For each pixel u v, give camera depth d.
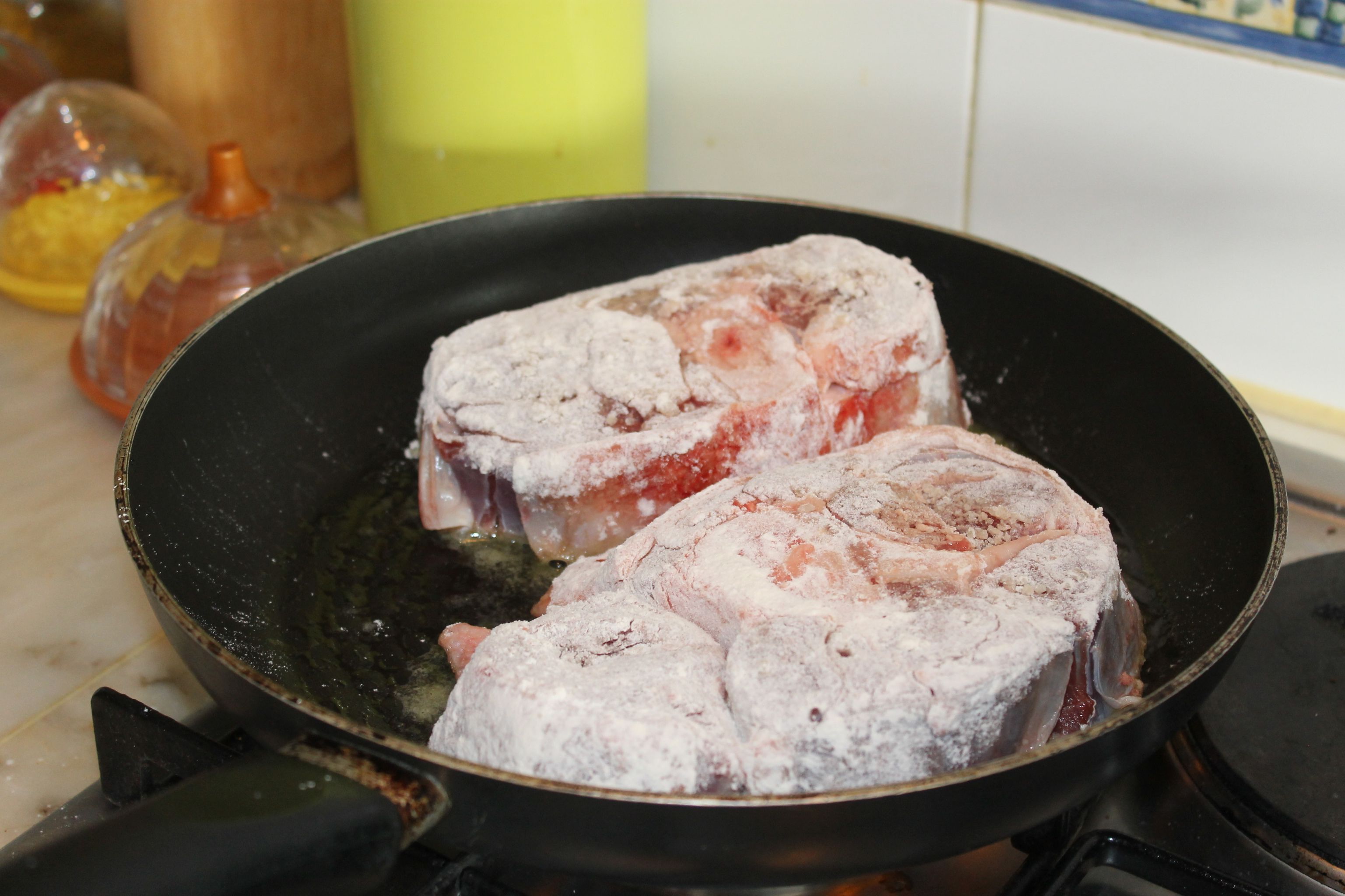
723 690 0.58
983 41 0.73
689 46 0.79
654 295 0.69
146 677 0.66
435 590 0.66
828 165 0.78
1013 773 0.53
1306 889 0.60
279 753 0.54
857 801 0.52
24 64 0.85
